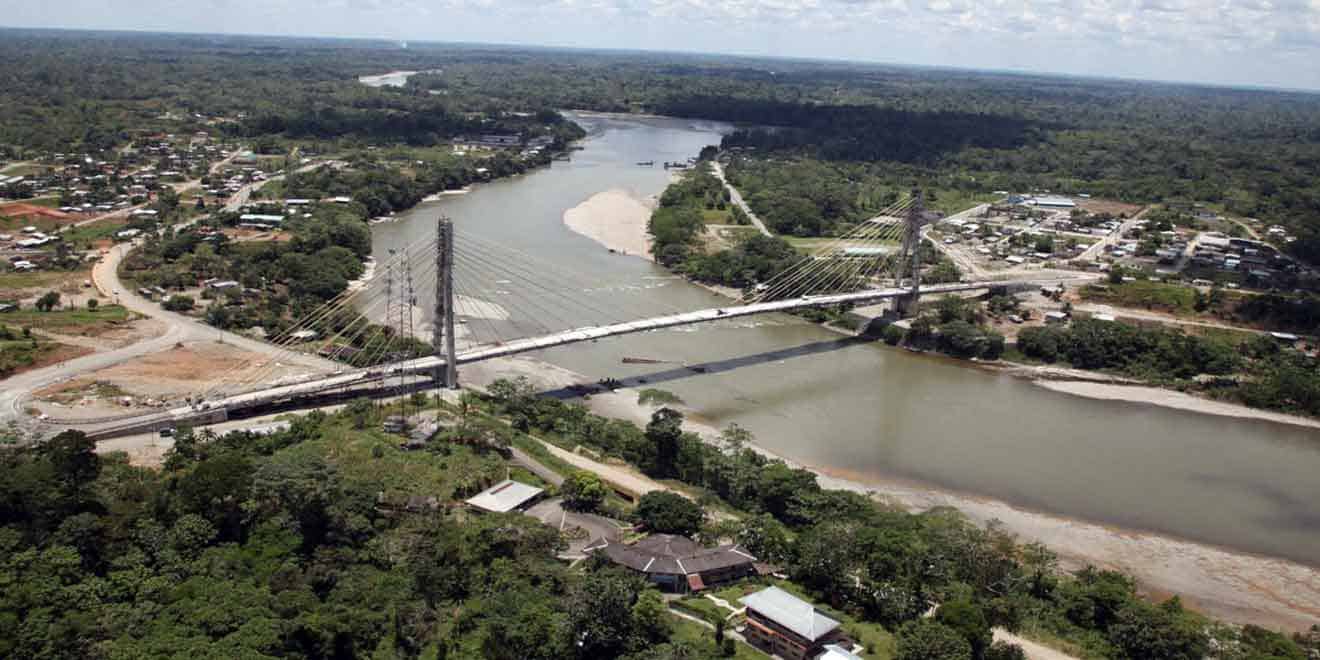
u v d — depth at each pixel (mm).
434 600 95375
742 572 104312
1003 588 106312
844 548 103750
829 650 85250
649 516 113688
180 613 86125
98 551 97312
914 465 146125
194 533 99625
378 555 101875
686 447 134625
